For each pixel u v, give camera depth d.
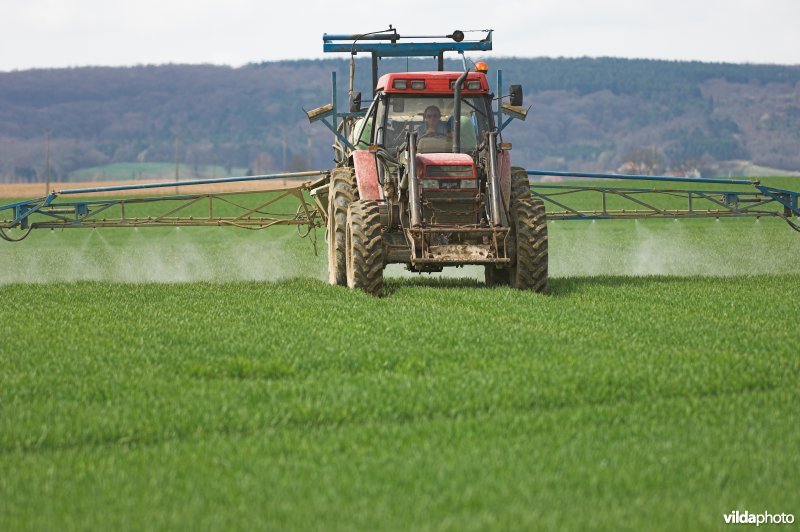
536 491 13.97
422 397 18.78
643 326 26.67
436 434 16.67
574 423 17.22
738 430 16.77
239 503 13.73
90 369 21.73
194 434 16.83
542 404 18.61
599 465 14.94
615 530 12.66
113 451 16.12
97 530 12.91
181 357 22.81
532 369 21.00
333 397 18.91
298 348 23.53
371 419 17.66
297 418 17.61
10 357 23.08
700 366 21.42
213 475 14.84
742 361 21.94
